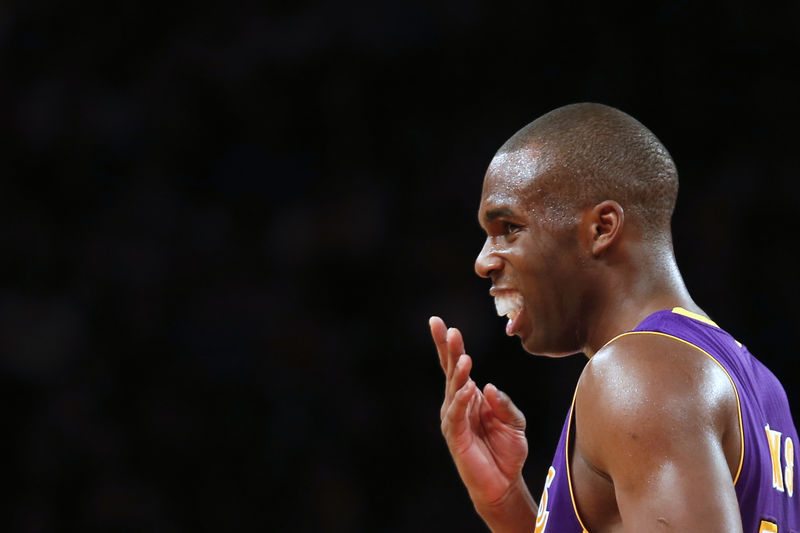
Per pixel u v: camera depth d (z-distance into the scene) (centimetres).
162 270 2559
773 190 2412
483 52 2753
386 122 2731
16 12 2741
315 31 2805
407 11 2819
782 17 2547
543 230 473
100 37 2772
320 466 2316
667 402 384
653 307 464
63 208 2627
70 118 2694
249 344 2459
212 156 2716
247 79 2758
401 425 2366
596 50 2675
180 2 2811
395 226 2588
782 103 2514
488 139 2683
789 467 462
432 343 2419
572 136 478
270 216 2650
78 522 2250
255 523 2277
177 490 2314
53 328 2445
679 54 2600
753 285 2336
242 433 2361
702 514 361
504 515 619
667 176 486
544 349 486
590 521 431
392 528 2267
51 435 2323
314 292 2514
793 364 2250
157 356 2452
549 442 2267
